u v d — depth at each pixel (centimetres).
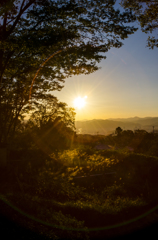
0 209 545
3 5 1141
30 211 615
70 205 815
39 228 502
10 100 2238
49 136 3158
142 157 1850
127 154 2006
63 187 1121
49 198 973
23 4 1226
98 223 699
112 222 714
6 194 787
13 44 1182
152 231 671
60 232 526
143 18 1177
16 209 594
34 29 1241
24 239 436
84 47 1295
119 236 631
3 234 433
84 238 546
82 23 1242
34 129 3212
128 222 719
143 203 913
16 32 1300
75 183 1399
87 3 1186
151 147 3189
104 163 1828
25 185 1070
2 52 1357
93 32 1270
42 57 1395
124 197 1124
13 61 1523
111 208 820
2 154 1517
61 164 1833
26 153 2269
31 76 1892
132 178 1521
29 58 1435
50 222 568
